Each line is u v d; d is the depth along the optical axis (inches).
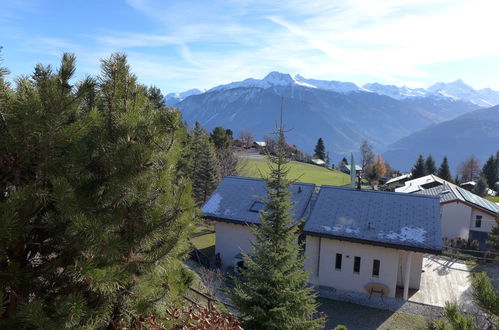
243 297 427.2
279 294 414.0
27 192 162.2
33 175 180.2
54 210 181.9
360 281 754.8
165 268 224.7
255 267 439.5
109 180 188.4
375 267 751.7
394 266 731.4
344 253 764.0
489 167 3380.9
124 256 199.6
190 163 1309.1
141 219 205.3
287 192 459.2
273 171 460.8
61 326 151.1
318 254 794.2
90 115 172.9
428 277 863.1
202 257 890.7
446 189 1482.5
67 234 171.9
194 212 260.5
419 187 1857.8
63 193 159.8
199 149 1494.8
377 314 664.4
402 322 634.2
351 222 789.9
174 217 213.0
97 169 195.6
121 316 215.0
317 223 798.5
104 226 185.0
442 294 761.0
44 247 189.5
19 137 168.4
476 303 200.8
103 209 189.9
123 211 197.2
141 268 204.5
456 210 1349.7
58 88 174.7
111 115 200.5
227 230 896.9
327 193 902.4
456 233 1352.1
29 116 163.6
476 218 1373.0
